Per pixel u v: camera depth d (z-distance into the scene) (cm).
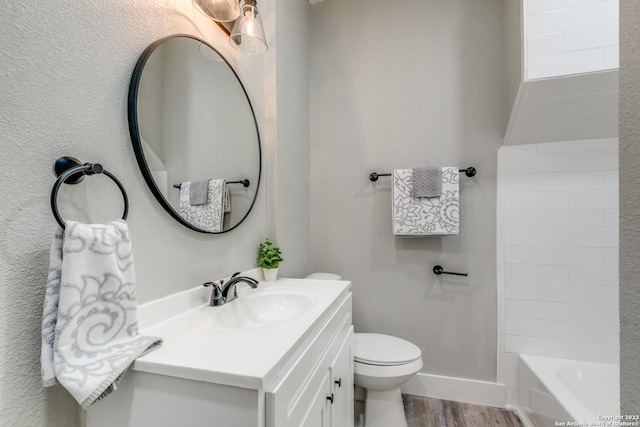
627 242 51
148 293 88
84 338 61
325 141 210
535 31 146
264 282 144
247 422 58
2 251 57
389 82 200
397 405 154
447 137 189
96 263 63
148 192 88
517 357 176
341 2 211
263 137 157
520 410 171
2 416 57
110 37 78
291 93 180
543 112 159
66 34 67
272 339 75
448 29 190
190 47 105
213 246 116
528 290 175
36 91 62
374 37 203
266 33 159
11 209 58
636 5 50
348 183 205
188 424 62
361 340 168
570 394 136
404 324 194
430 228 177
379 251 199
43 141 63
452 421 165
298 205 189
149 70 88
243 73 139
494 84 181
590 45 140
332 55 211
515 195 177
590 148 167
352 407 140
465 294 184
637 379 49
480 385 180
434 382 187
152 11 91
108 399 68
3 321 57
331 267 207
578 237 168
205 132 112
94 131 73
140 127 84
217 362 63
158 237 91
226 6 108
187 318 93
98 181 74
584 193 168
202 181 109
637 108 49
